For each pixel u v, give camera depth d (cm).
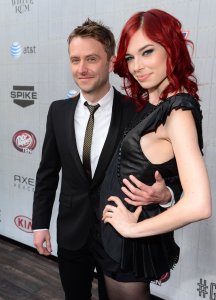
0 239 281
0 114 254
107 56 117
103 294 133
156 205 87
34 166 243
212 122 164
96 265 131
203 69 162
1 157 263
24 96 237
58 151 131
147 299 103
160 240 90
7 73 242
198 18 159
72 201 128
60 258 138
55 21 209
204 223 176
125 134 90
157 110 80
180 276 190
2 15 235
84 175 122
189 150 71
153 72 80
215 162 167
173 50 78
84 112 124
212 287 180
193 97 78
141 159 83
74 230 128
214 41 158
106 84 121
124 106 122
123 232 81
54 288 214
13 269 236
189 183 69
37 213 139
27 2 219
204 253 179
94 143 121
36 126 235
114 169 94
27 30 224
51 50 215
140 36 79
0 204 275
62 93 216
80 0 196
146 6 174
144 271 88
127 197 88
